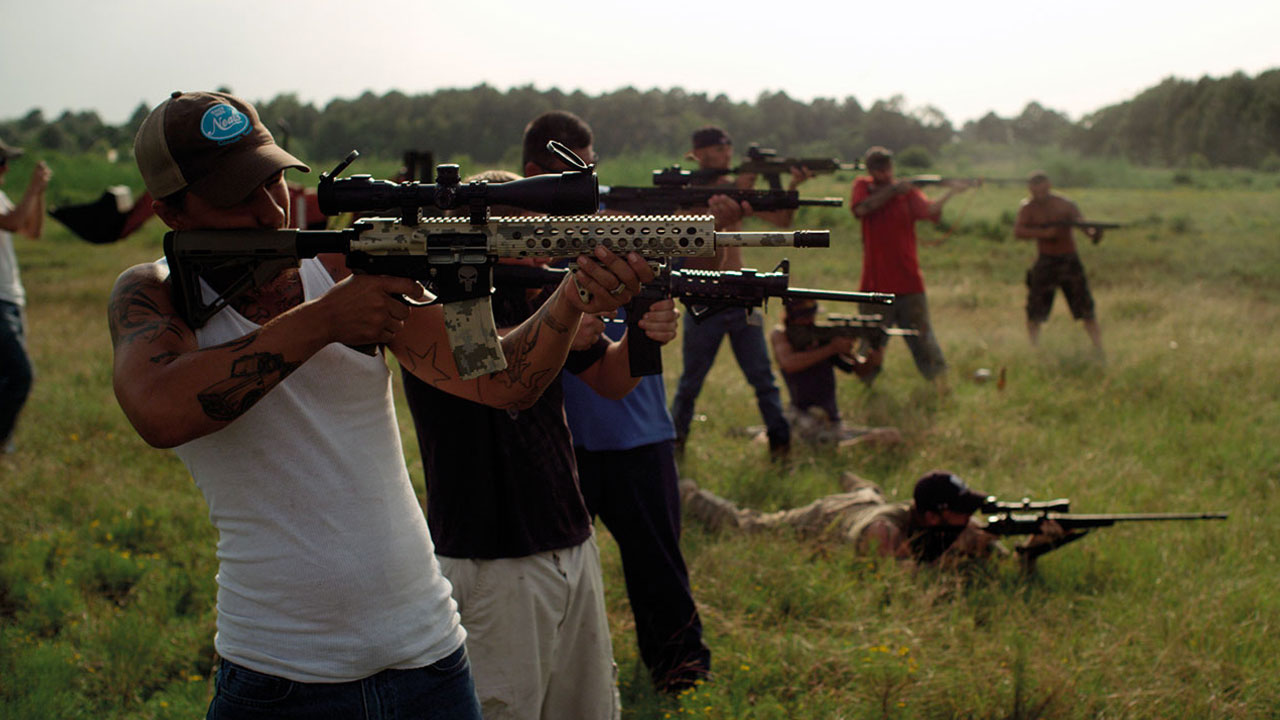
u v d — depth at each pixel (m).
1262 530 4.85
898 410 7.12
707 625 3.91
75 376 7.98
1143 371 7.82
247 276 1.77
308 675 1.82
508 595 2.58
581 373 2.89
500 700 2.60
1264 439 6.26
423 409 2.59
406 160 5.68
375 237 1.78
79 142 65.56
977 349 8.99
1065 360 8.30
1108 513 5.09
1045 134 73.44
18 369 5.90
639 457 3.34
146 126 1.74
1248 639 3.74
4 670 3.54
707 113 55.91
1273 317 10.23
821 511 4.81
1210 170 49.00
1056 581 4.38
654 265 1.87
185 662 3.77
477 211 1.80
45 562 4.54
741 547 4.49
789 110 54.34
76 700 3.40
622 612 4.07
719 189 4.77
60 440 6.26
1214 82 61.47
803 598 4.13
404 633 1.88
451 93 68.81
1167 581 4.29
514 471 2.55
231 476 1.80
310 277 1.93
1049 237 8.94
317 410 1.82
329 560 1.81
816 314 6.57
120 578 4.39
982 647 3.67
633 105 53.69
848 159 22.45
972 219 20.28
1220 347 8.59
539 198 1.80
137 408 1.59
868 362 7.28
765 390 6.07
